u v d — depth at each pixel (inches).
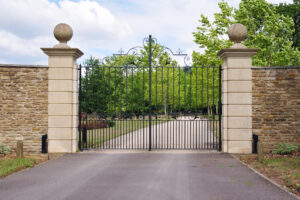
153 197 209.8
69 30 409.4
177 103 1293.1
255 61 747.4
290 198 208.1
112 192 222.1
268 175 281.3
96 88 847.7
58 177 271.0
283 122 398.0
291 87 397.1
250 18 795.4
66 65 404.8
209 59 810.2
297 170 291.4
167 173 285.4
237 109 398.3
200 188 233.3
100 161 347.6
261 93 398.9
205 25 836.6
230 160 351.6
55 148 406.0
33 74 406.9
